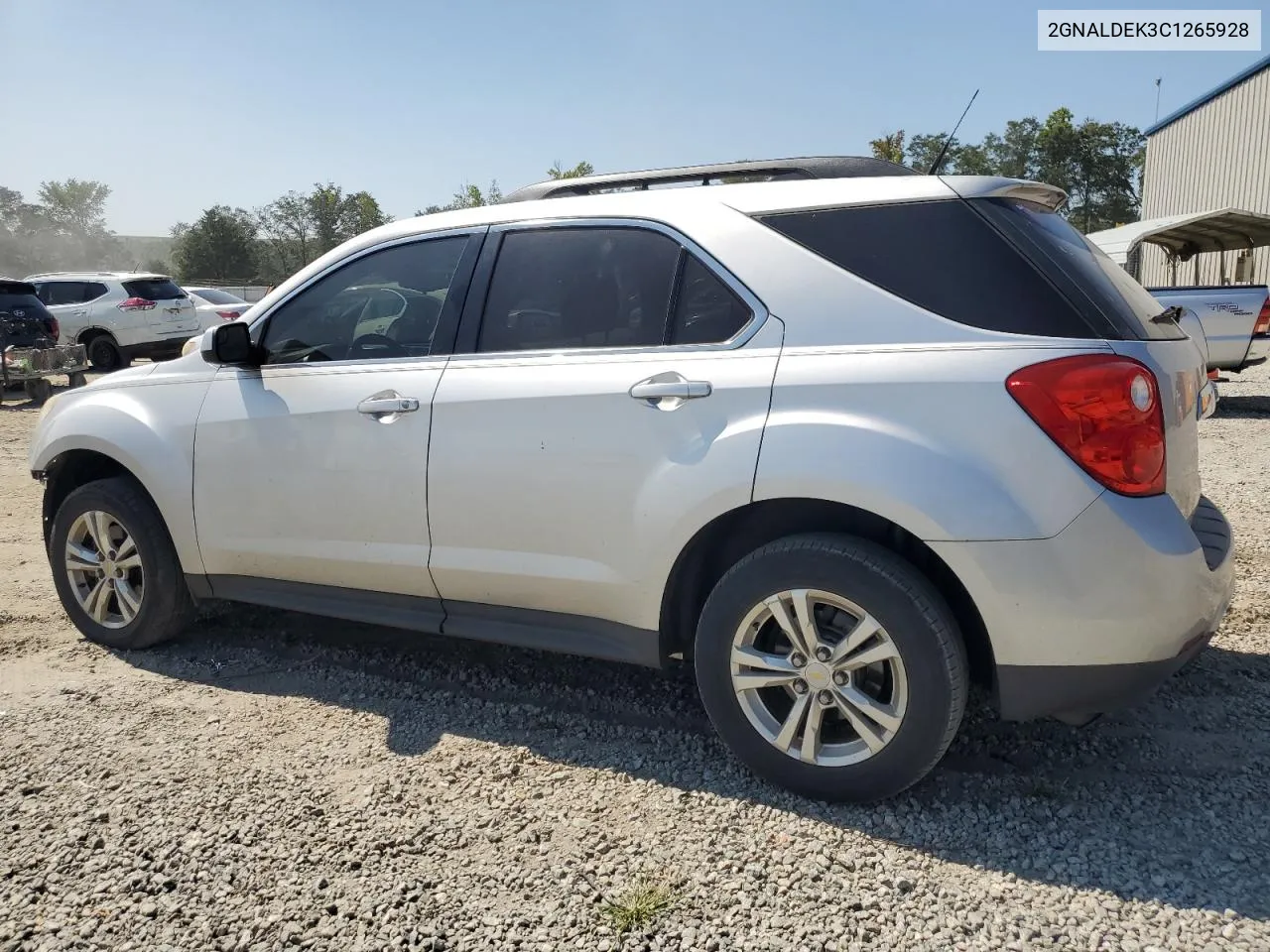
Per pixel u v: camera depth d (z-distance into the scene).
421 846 2.69
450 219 3.62
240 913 2.42
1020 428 2.54
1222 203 25.98
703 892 2.48
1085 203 64.50
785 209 3.02
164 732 3.41
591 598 3.18
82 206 91.06
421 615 3.59
